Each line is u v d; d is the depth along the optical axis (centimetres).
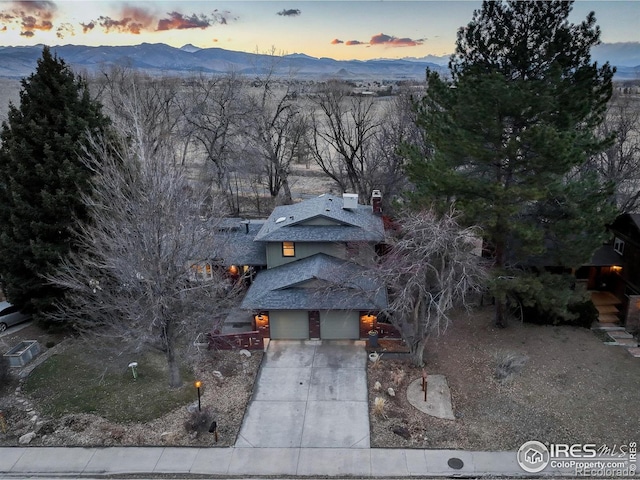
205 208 2955
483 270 2097
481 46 2142
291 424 1888
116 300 2012
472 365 2223
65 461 1716
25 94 2452
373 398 2030
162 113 5409
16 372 2261
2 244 2409
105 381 2178
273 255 2717
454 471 1634
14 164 2392
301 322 2456
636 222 2486
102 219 1981
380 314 2477
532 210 2289
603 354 2262
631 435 1766
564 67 2012
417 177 2381
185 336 2239
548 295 2189
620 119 4278
